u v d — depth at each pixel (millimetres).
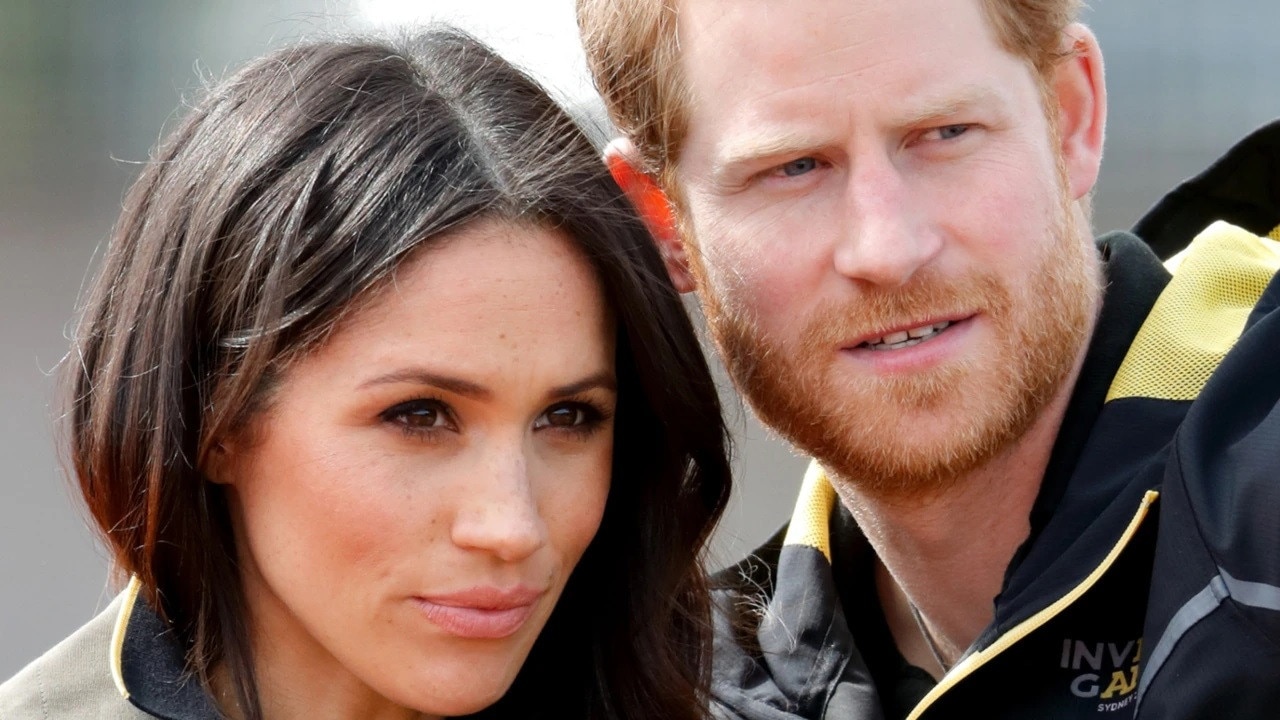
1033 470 5648
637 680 5352
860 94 5238
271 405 4531
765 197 5500
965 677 5172
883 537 5949
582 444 4871
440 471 4547
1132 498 5078
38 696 4621
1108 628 5090
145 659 4602
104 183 17234
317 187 4508
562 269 4656
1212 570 4516
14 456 14000
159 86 18000
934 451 5395
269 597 4793
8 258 16141
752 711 5918
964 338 5359
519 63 5180
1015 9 5406
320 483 4484
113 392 4754
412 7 5430
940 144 5332
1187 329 5461
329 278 4418
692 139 5672
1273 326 4836
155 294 4672
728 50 5438
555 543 4785
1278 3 17359
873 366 5395
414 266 4441
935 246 5266
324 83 4688
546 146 4742
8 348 15062
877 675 6301
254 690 4680
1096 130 5836
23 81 18125
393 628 4574
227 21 17547
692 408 5176
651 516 5367
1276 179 6543
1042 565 5246
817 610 6035
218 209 4578
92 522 4977
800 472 13047
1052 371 5457
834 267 5371
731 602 6281
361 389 4441
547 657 5438
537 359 4566
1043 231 5406
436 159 4566
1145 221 6793
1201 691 4508
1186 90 17312
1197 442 4730
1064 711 5070
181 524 4641
